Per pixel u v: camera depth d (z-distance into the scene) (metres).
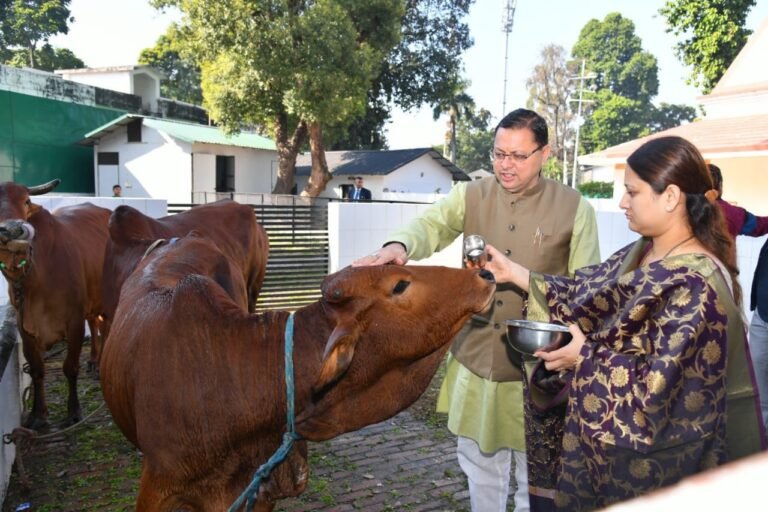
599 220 8.25
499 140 2.63
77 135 24.38
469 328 2.87
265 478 2.18
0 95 21.47
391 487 4.01
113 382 2.58
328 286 2.03
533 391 2.37
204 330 2.21
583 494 2.00
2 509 3.59
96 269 5.36
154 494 2.26
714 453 1.78
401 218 9.19
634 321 1.87
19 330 4.63
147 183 24.02
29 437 3.75
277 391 2.09
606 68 64.62
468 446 2.97
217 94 20.62
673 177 1.90
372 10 22.91
